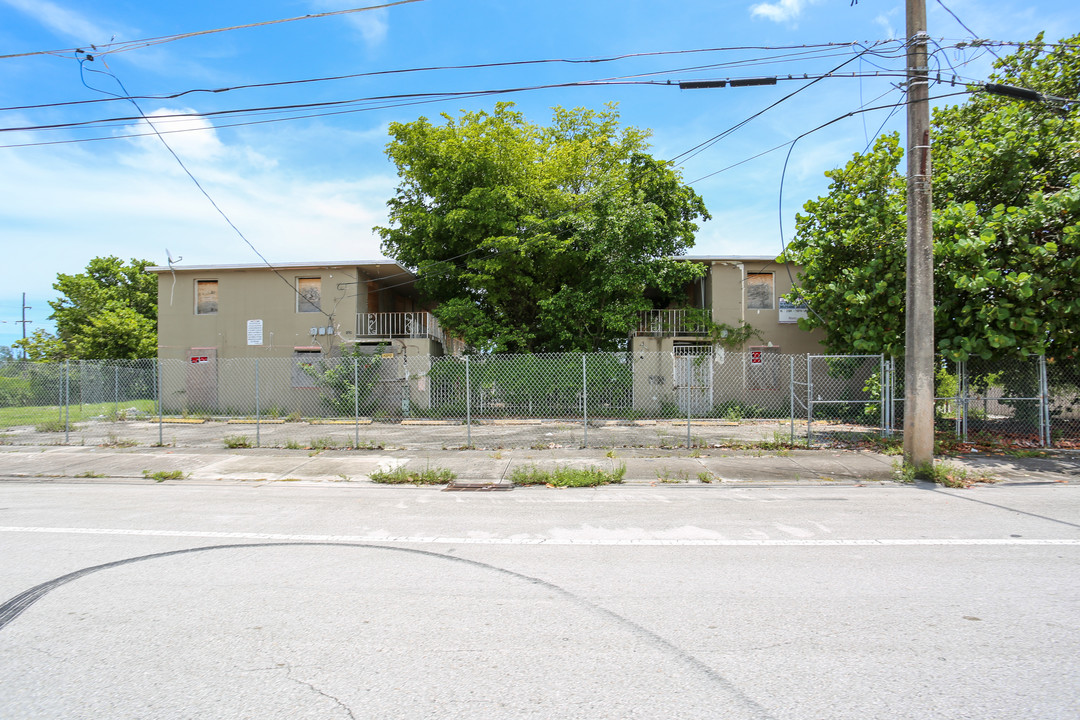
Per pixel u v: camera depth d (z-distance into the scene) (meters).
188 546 5.21
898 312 11.13
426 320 19.81
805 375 17.89
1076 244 9.09
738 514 6.40
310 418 17.02
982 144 10.86
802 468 9.08
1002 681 2.87
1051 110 11.05
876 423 14.20
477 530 5.77
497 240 16.62
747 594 4.02
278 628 3.50
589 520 6.18
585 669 3.00
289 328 19.17
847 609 3.75
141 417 17.36
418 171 18.36
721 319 18.11
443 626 3.52
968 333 10.61
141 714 2.61
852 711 2.62
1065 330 10.14
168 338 19.48
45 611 3.75
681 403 17.48
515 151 17.22
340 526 5.95
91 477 9.27
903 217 11.03
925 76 8.26
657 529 5.78
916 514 6.34
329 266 19.00
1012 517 6.16
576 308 17.47
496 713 2.61
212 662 3.09
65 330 29.41
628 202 17.22
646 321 18.83
